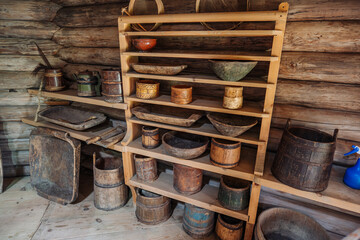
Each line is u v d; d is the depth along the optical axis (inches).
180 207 93.0
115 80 75.6
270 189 77.8
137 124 84.7
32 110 104.6
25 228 80.9
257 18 51.9
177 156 68.4
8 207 90.6
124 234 79.4
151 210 81.2
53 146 94.2
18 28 94.3
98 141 79.4
